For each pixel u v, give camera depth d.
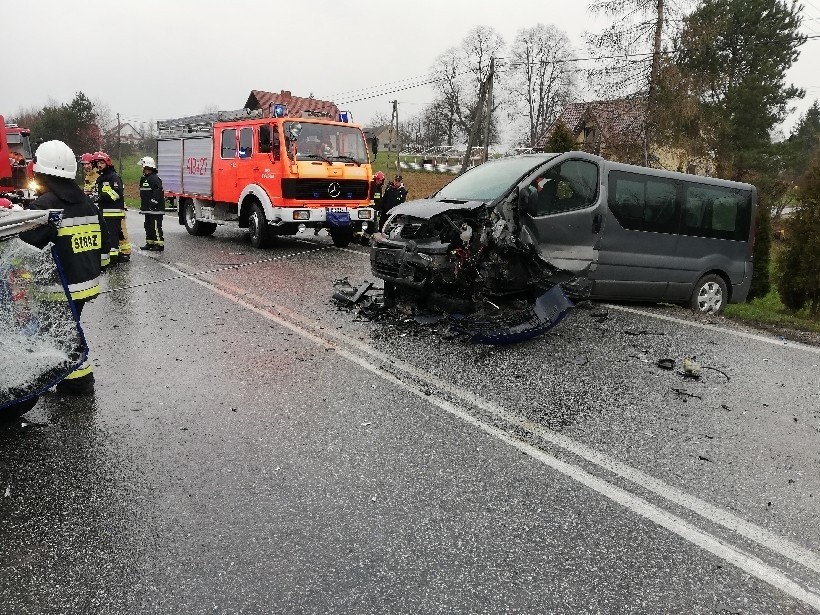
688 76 21.56
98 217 4.34
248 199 11.94
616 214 7.02
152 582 2.51
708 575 2.63
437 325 6.15
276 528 2.88
